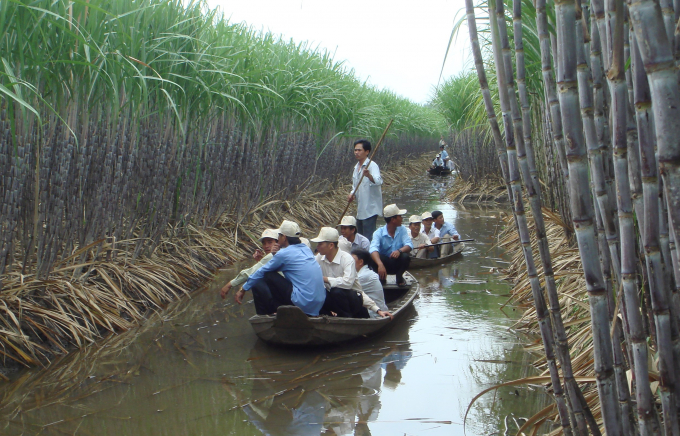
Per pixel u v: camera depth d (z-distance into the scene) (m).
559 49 1.54
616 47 1.42
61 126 5.05
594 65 1.78
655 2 1.19
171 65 6.39
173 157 6.96
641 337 1.52
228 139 8.66
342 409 3.94
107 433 3.56
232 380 4.44
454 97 18.92
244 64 8.70
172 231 7.62
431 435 3.54
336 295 5.54
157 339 5.30
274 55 10.11
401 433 3.57
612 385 1.67
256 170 9.66
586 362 3.58
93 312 5.34
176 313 6.09
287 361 4.86
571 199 1.60
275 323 4.93
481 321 5.84
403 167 26.69
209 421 3.76
